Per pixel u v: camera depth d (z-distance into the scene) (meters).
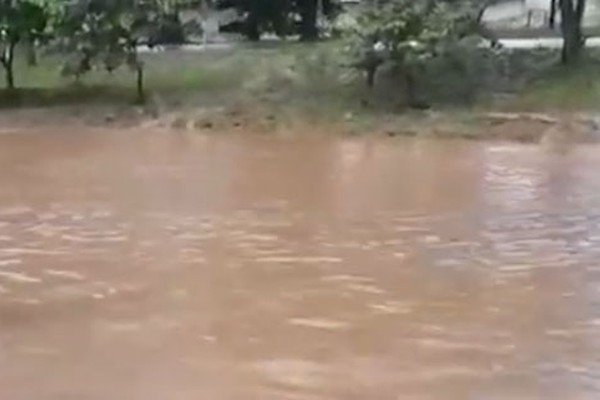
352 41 16.98
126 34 17.80
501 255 9.23
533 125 15.69
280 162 13.84
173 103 17.44
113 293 8.14
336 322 7.45
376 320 7.49
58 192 11.95
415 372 6.49
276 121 16.45
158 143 15.34
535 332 7.23
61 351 6.89
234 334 7.19
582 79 17.09
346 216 10.72
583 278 8.52
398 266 8.88
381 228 10.21
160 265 8.94
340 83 17.47
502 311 7.69
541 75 17.33
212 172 13.13
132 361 6.69
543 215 10.73
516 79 17.25
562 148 14.71
